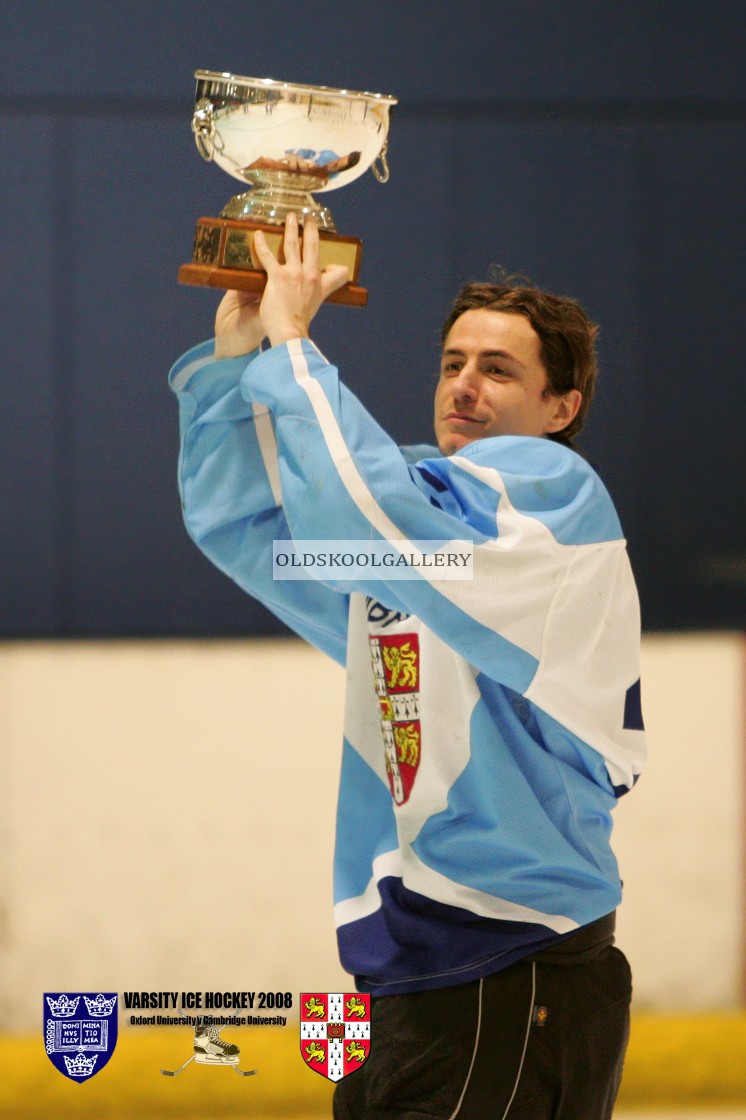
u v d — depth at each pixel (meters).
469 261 15.16
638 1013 13.16
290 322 5.98
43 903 13.05
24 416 14.98
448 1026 5.75
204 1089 12.76
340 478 5.49
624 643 6.04
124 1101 12.70
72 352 15.02
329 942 13.16
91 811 13.16
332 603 7.18
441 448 6.75
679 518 15.14
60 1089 12.68
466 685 5.91
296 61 15.34
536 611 5.66
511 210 15.25
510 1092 5.71
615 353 15.23
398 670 6.13
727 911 13.21
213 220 6.35
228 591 14.97
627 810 13.25
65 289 15.04
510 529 5.71
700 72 15.43
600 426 15.18
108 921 13.09
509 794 5.82
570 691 5.78
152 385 15.05
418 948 5.93
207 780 13.23
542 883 5.87
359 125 6.42
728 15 15.43
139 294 15.09
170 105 15.18
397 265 15.08
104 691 13.23
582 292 15.27
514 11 15.45
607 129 15.33
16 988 12.97
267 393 5.79
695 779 13.28
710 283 15.30
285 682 13.34
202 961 13.09
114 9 15.16
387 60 15.36
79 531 14.94
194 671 13.30
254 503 7.03
